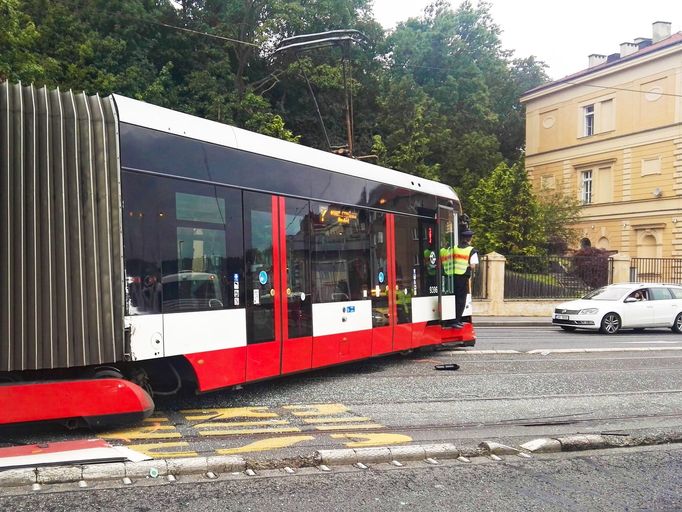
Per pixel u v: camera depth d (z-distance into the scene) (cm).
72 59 2762
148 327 615
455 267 1213
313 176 857
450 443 605
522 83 5556
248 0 3303
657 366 1141
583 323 1895
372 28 3788
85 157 584
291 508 443
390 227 1021
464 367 1076
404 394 845
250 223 747
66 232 568
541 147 4597
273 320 771
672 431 678
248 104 3139
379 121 3906
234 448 573
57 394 564
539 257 2577
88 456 511
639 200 3834
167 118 660
